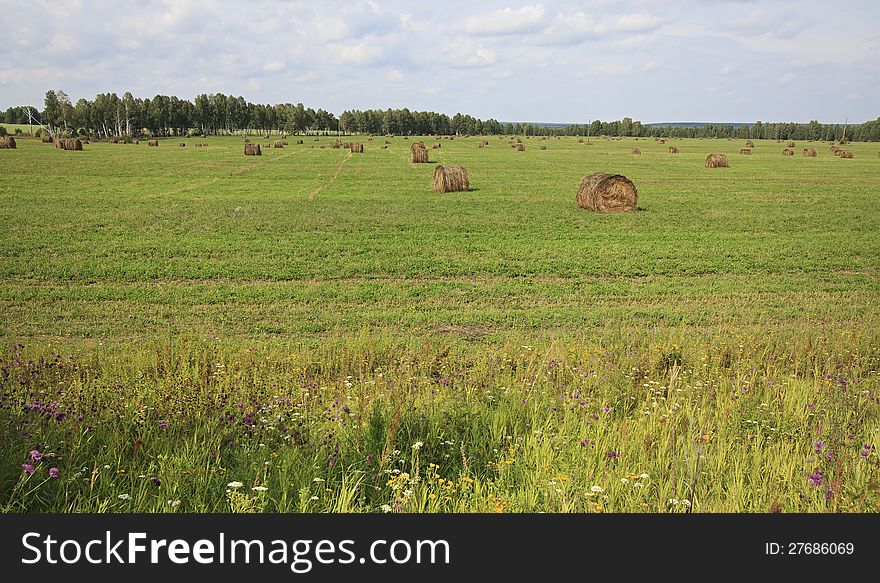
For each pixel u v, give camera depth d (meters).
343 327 13.91
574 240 25.00
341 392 8.64
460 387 8.84
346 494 5.07
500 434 6.58
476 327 14.15
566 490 5.08
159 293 16.75
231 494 4.89
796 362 10.12
